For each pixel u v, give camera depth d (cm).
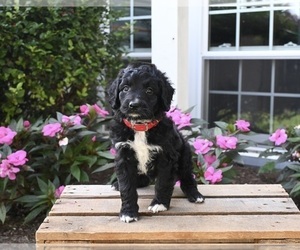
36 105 182
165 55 184
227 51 210
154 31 185
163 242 96
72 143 161
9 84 177
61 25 179
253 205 110
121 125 103
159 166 104
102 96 211
